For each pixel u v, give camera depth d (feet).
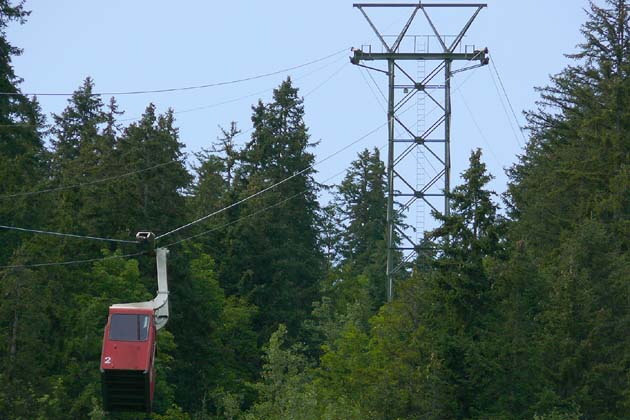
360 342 578.25
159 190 593.01
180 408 531.50
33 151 564.71
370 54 511.40
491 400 440.45
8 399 422.00
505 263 451.12
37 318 444.55
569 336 451.94
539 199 598.34
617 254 502.79
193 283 593.01
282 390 513.86
